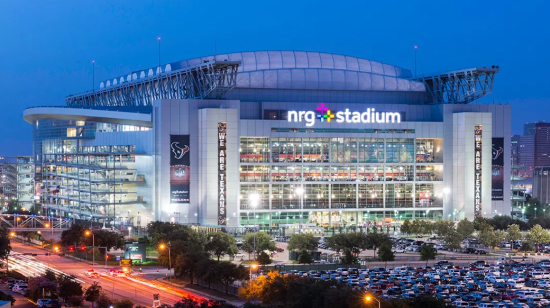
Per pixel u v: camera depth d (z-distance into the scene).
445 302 153.12
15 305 164.75
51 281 180.75
